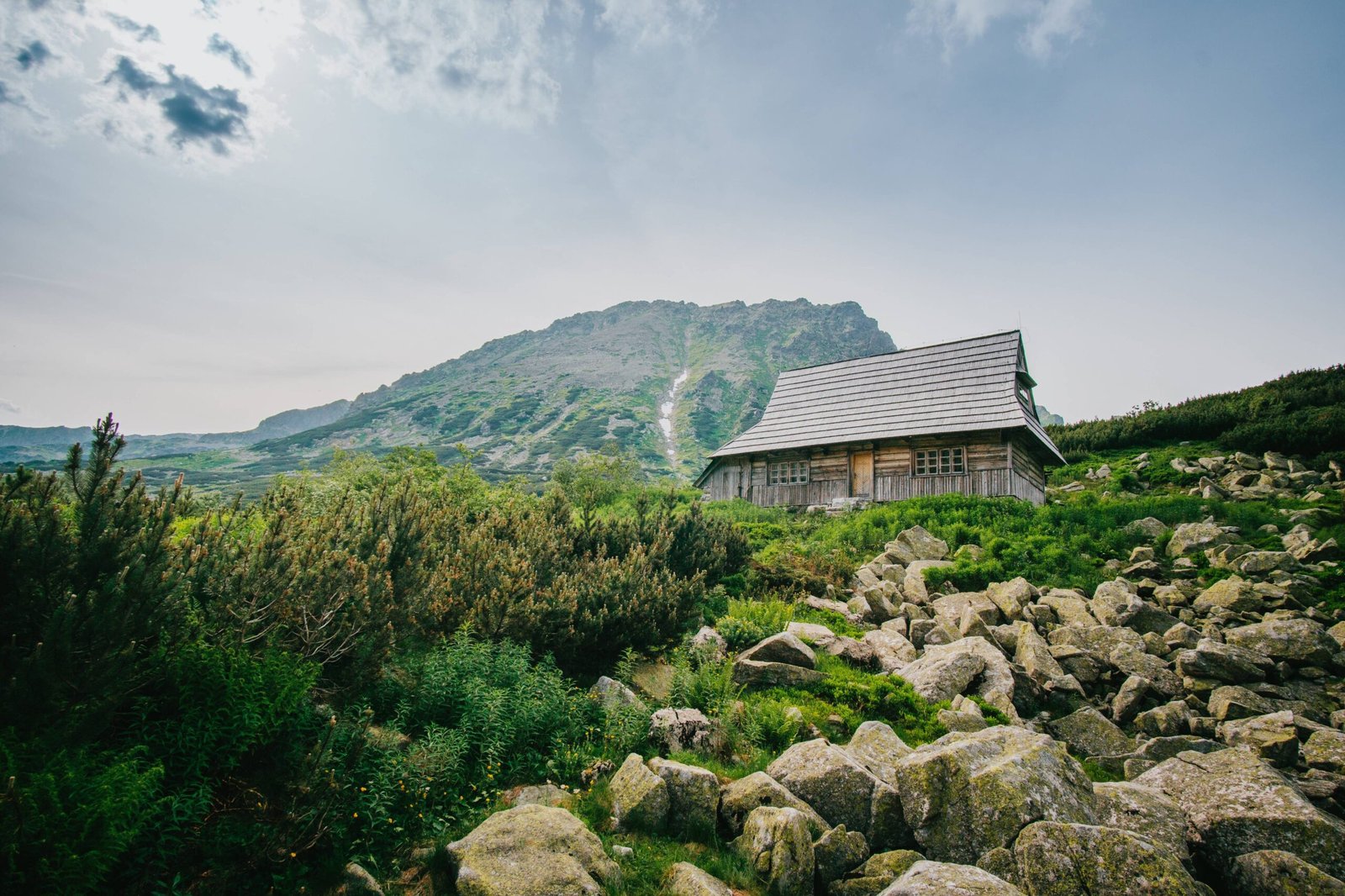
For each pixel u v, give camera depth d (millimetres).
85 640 4582
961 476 25719
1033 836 5496
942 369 29031
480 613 8820
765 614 12109
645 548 13758
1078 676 10703
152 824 4531
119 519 5293
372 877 5078
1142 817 6543
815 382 32781
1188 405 37750
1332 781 7496
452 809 6090
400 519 9297
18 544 4793
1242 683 9953
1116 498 25781
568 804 6496
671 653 10648
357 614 6719
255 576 6363
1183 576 14758
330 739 5395
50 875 3609
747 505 27766
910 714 9023
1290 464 24906
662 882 5598
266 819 5051
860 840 6254
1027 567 15508
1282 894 5535
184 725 4988
